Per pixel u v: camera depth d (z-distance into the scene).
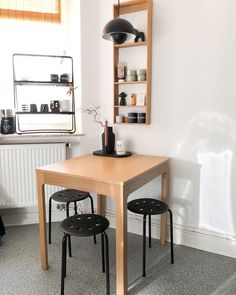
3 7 2.72
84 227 1.73
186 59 2.26
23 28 2.80
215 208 2.30
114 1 2.51
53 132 2.83
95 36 2.63
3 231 2.48
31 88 2.90
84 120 2.76
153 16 2.34
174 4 2.24
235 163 2.18
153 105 2.46
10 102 2.89
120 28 2.00
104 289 1.87
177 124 2.37
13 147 2.61
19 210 2.86
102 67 2.66
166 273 2.04
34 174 2.69
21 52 2.84
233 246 2.25
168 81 2.36
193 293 1.83
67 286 1.89
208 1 2.11
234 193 2.21
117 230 1.71
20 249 2.37
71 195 2.34
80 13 2.59
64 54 2.91
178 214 2.47
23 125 2.88
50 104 2.81
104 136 2.50
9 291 1.85
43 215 2.03
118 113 2.63
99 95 2.71
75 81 2.90
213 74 2.17
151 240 2.55
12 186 2.66
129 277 2.00
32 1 2.76
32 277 2.00
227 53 2.10
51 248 2.39
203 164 2.31
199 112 2.27
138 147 2.59
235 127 2.14
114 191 1.70
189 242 2.44
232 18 2.05
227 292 1.83
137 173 1.85
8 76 2.85
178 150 2.40
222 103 2.17
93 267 2.12
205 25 2.15
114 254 2.31
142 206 2.08
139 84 2.50
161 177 2.44
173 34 2.28
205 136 2.27
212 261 2.20
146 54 2.40
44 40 2.87
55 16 2.84
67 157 2.86
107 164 2.13
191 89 2.27
